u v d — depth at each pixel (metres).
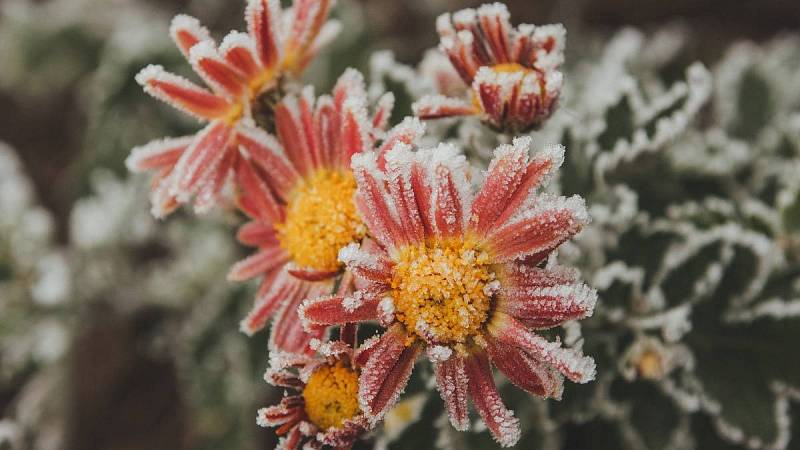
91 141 0.36
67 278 0.34
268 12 0.19
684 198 0.27
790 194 0.25
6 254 0.34
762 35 0.40
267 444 0.34
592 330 0.23
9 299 0.34
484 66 0.18
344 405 0.18
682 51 0.38
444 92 0.22
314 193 0.19
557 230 0.16
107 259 0.35
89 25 0.40
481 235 0.17
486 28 0.19
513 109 0.18
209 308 0.33
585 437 0.25
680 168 0.28
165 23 0.38
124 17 0.39
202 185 0.19
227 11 0.39
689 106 0.24
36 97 0.44
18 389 0.38
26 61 0.40
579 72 0.35
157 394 0.38
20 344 0.34
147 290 0.36
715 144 0.29
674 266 0.23
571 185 0.23
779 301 0.24
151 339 0.38
